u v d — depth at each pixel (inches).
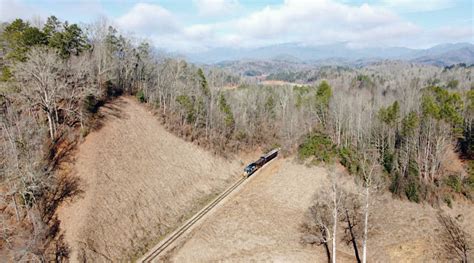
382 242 2021.4
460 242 1968.5
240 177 3056.1
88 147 2390.5
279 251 1972.2
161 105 3467.0
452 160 2691.9
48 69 2250.2
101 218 1932.8
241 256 1932.8
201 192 2640.3
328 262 1892.2
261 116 4239.7
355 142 3043.8
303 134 3444.9
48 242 1716.3
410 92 3996.1
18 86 2262.6
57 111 2536.9
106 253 1785.2
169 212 2283.5
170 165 2743.6
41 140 2133.4
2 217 1704.0
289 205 2466.8
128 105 3307.1
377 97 4325.8
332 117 3442.4
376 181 2428.6
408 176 2497.5
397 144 2933.1
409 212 2272.4
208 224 2190.0
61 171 2098.9
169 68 3978.8
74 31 3129.9
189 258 1879.9
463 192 2320.4
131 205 2142.0
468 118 2965.1
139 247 1921.8
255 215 2304.4
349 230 2133.4
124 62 3705.7
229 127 3646.7
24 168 1777.8
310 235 2101.4
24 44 2554.1
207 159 3100.4
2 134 1941.4
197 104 3447.3
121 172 2346.2
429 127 2561.5
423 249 1936.5
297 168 2979.8
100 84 3122.5
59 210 1884.8
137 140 2787.9
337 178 2647.6
